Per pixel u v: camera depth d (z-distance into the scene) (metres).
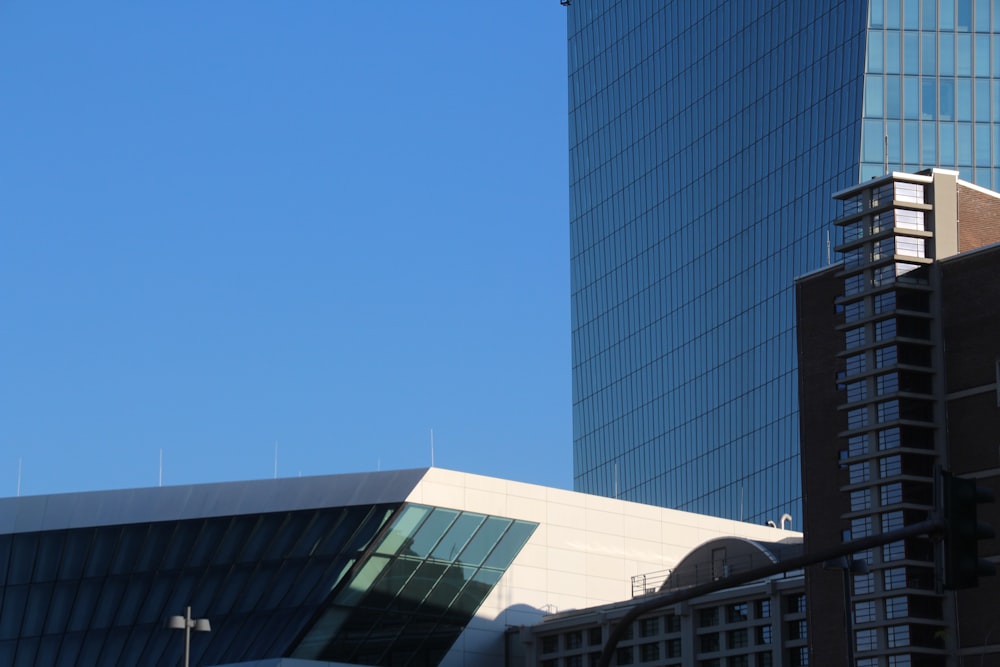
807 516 110.25
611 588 145.12
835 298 111.25
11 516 133.25
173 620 81.88
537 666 135.50
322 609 126.38
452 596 134.00
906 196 109.12
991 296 104.06
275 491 131.62
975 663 100.69
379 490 131.25
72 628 129.38
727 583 43.00
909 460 105.00
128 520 132.38
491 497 138.00
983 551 101.56
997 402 102.06
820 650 107.88
